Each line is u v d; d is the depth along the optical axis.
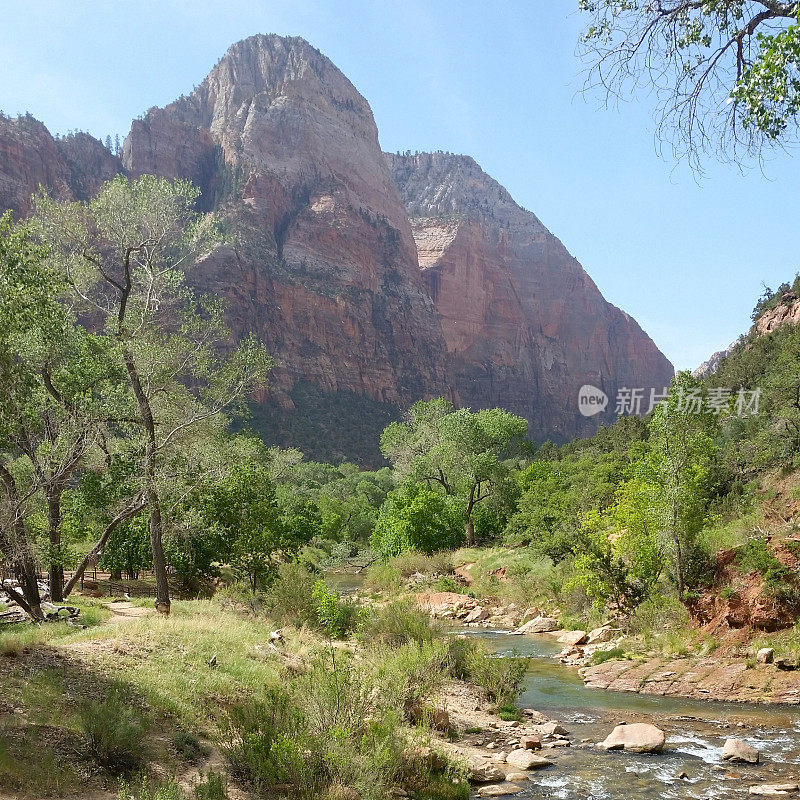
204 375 22.75
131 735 8.98
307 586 22.05
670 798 9.73
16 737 8.61
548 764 11.38
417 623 18.41
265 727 9.61
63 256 20.70
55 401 18.34
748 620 18.20
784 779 10.31
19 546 17.08
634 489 24.42
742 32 7.03
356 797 8.72
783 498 25.75
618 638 22.17
